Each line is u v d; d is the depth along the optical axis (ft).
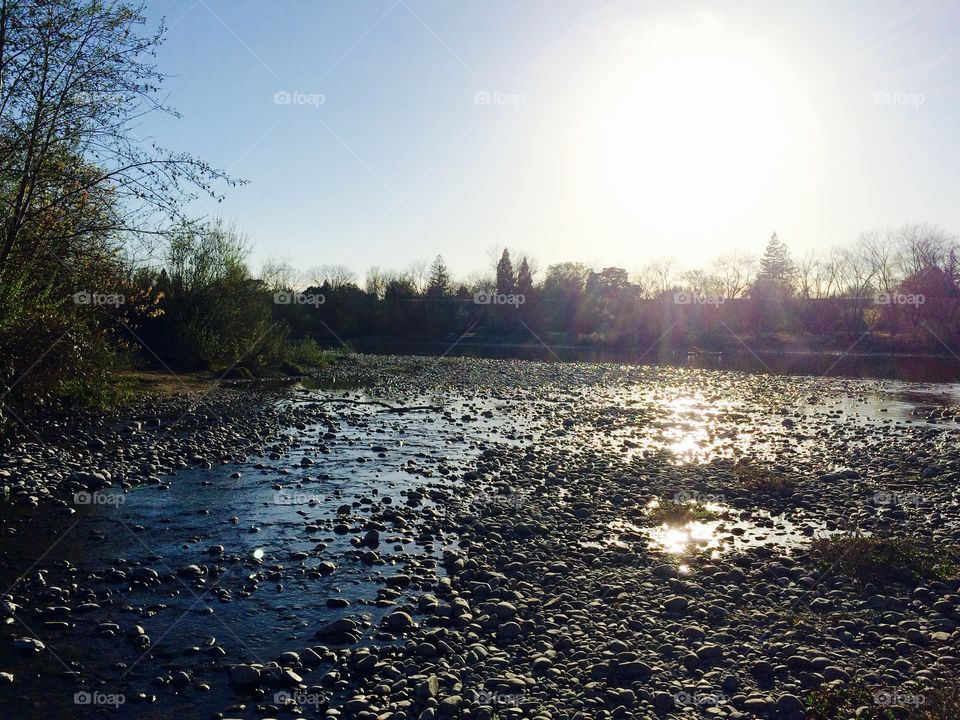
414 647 22.30
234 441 54.49
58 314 43.73
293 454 51.29
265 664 21.16
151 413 64.23
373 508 37.58
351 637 23.03
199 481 42.37
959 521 36.27
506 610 25.08
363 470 46.68
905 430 65.92
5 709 18.43
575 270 295.07
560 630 23.79
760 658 21.65
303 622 24.20
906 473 47.11
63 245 45.11
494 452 52.95
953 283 200.85
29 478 39.32
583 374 123.75
